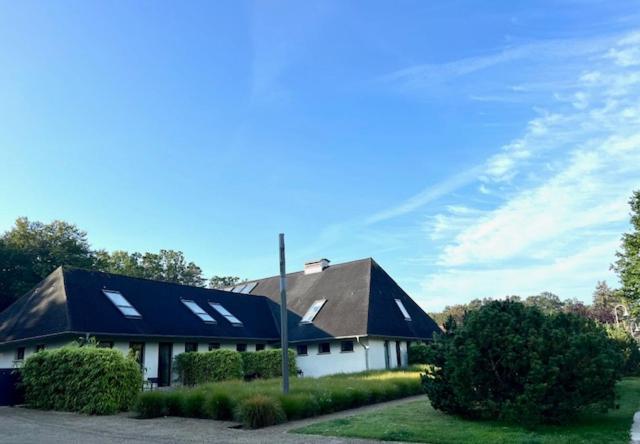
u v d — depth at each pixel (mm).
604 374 9445
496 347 9953
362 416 11289
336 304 28688
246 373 23375
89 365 14297
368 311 26656
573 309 60062
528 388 9188
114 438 9445
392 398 15461
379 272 31641
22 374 16391
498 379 9953
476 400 10156
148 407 12852
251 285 36594
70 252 38125
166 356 22969
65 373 14922
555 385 9430
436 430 9047
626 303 31828
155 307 24078
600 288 65188
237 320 28062
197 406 12469
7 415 13820
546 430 9094
